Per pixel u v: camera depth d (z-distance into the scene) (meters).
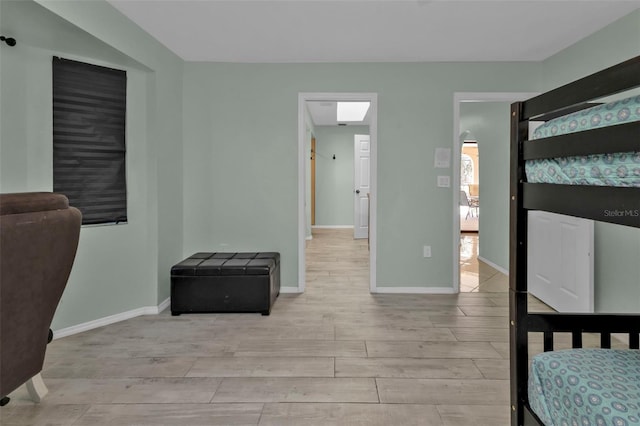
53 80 2.66
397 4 2.56
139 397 1.93
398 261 3.80
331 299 3.58
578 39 3.12
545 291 3.48
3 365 1.48
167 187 3.35
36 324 1.60
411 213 3.78
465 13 2.69
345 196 8.90
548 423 1.21
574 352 1.31
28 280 1.49
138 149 3.12
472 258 5.57
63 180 2.73
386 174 3.77
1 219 1.36
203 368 2.24
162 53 3.25
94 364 2.29
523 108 1.37
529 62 3.66
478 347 2.52
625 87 0.94
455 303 3.46
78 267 2.79
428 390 1.99
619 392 1.03
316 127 8.82
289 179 3.79
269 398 1.92
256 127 3.75
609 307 2.78
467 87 3.70
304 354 2.42
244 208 3.79
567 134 1.11
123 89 3.03
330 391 1.99
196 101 3.71
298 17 2.76
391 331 2.80
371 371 2.20
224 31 3.00
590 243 2.87
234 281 3.13
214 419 1.75
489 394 1.96
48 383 2.07
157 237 3.18
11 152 2.48
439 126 3.73
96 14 2.43
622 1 2.48
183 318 3.08
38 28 2.31
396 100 3.73
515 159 1.39
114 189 3.01
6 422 1.73
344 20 2.81
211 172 3.76
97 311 2.91
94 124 2.88
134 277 3.13
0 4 2.02
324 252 6.02
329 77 3.73
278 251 3.82
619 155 0.96
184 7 2.61
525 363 1.40
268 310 3.14
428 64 3.71
